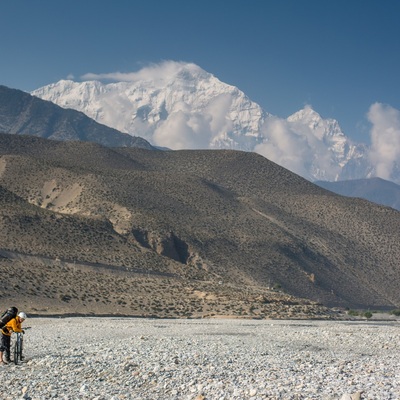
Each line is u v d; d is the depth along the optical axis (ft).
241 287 487.20
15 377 86.89
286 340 167.12
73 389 78.33
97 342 151.43
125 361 104.01
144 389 78.59
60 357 109.60
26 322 243.40
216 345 141.49
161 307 353.51
